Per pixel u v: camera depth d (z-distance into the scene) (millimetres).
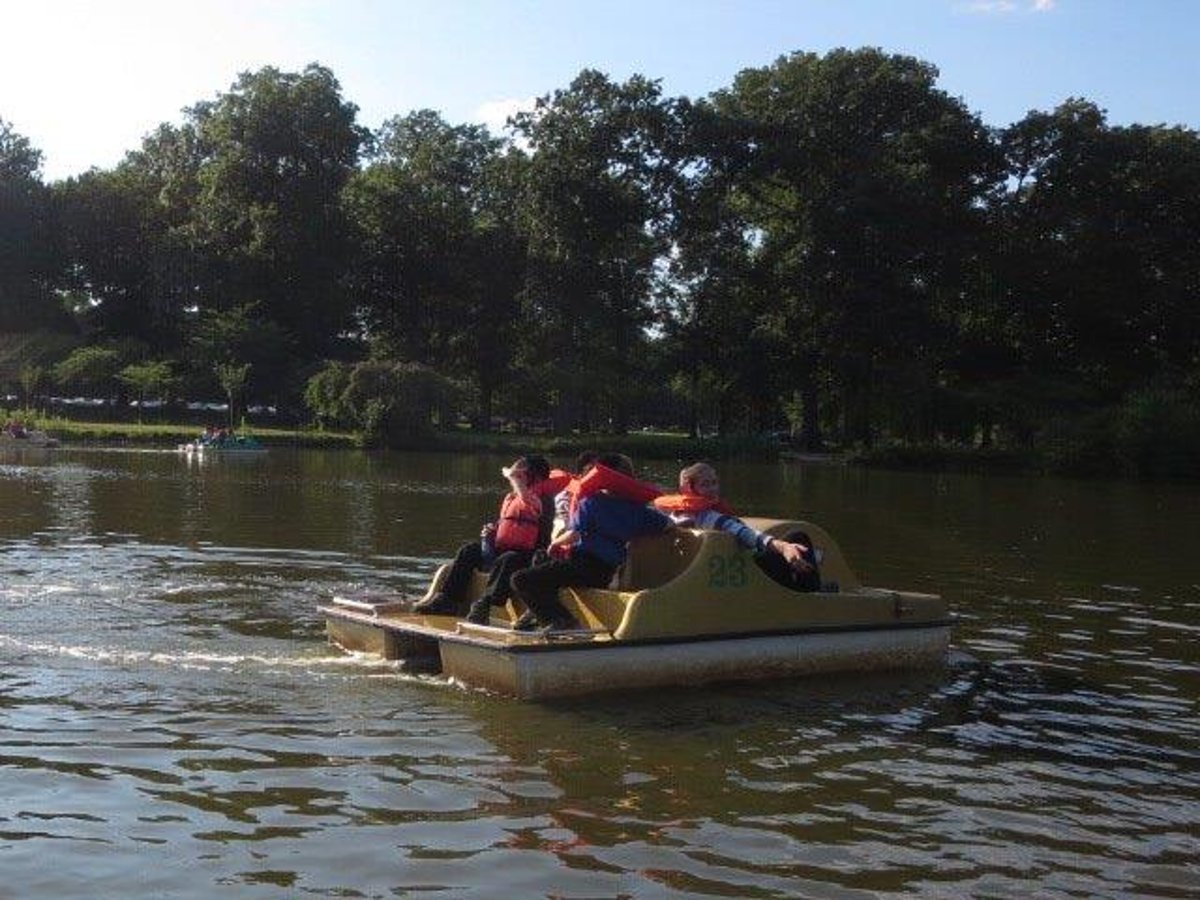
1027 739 8070
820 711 8562
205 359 77125
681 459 64562
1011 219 71250
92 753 7156
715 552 9141
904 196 66250
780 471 53688
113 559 15367
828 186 70000
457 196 87562
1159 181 69500
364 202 84500
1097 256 68375
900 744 7840
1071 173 70438
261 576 14180
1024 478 53281
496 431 87500
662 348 78562
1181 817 6602
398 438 63219
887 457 61062
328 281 83250
